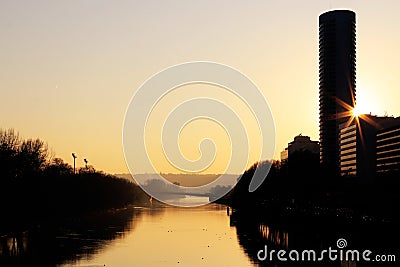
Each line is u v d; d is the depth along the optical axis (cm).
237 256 15862
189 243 18912
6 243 17812
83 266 14012
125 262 14675
